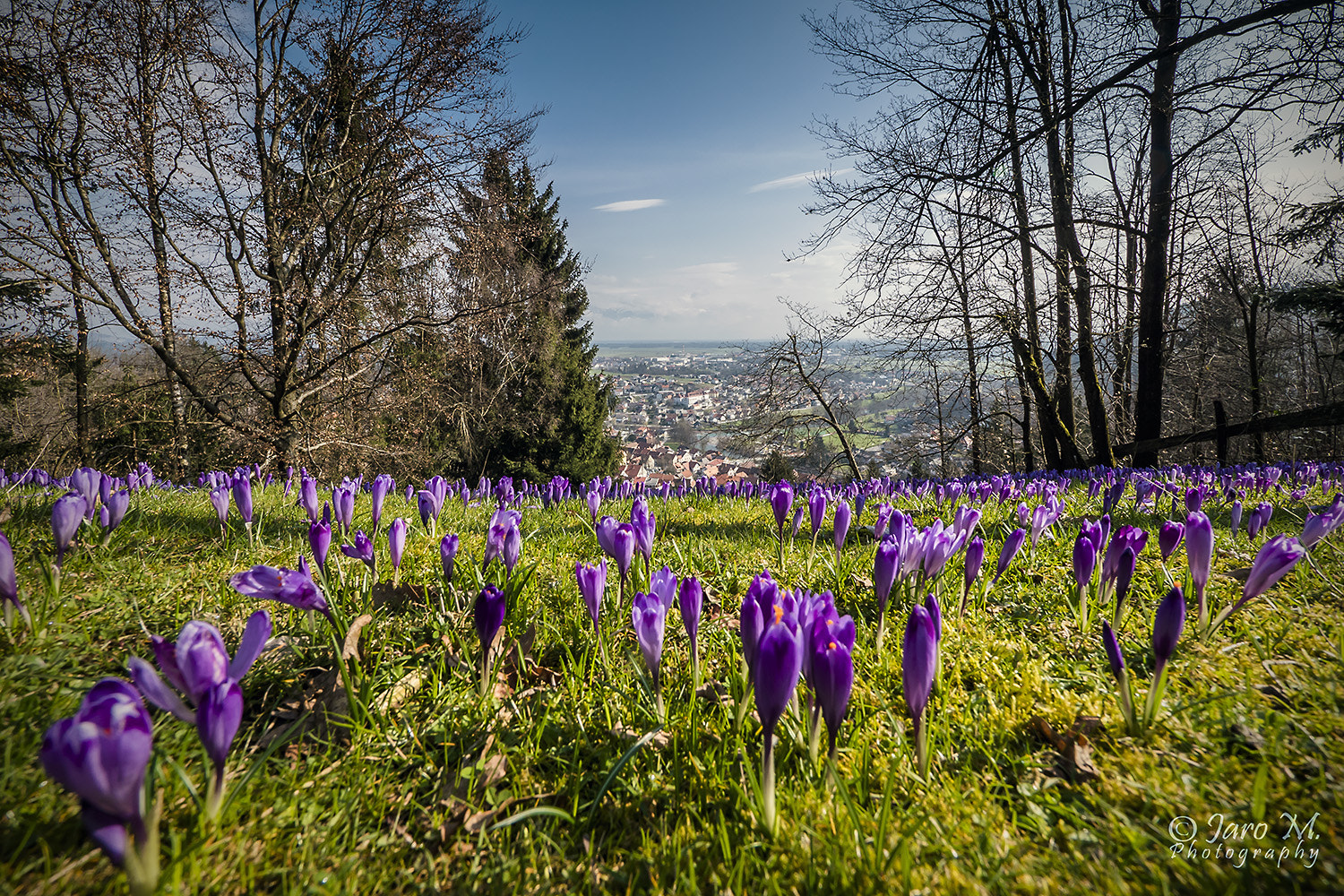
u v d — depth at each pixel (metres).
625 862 1.74
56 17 12.35
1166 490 6.12
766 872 1.62
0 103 11.92
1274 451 23.02
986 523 5.57
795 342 17.58
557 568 4.11
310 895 1.55
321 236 16.55
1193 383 22.83
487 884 1.67
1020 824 1.78
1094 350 14.62
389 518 5.71
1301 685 2.31
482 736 2.27
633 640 2.96
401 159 14.59
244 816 1.78
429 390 18.12
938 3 14.01
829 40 15.25
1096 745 2.10
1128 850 1.63
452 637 2.89
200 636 1.60
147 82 13.15
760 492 8.01
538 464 33.38
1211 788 1.81
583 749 2.23
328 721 2.19
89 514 4.17
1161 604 2.05
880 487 6.88
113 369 20.58
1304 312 17.05
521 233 17.80
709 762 2.06
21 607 2.49
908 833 1.65
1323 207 14.62
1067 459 15.06
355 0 14.88
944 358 16.53
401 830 1.85
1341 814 1.66
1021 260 15.12
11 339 13.48
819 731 2.12
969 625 3.13
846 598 3.54
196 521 5.23
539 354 25.23
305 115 15.58
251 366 15.52
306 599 2.23
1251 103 12.23
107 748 1.20
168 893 1.41
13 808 1.67
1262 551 2.56
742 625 2.05
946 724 2.18
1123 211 17.83
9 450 18.27
